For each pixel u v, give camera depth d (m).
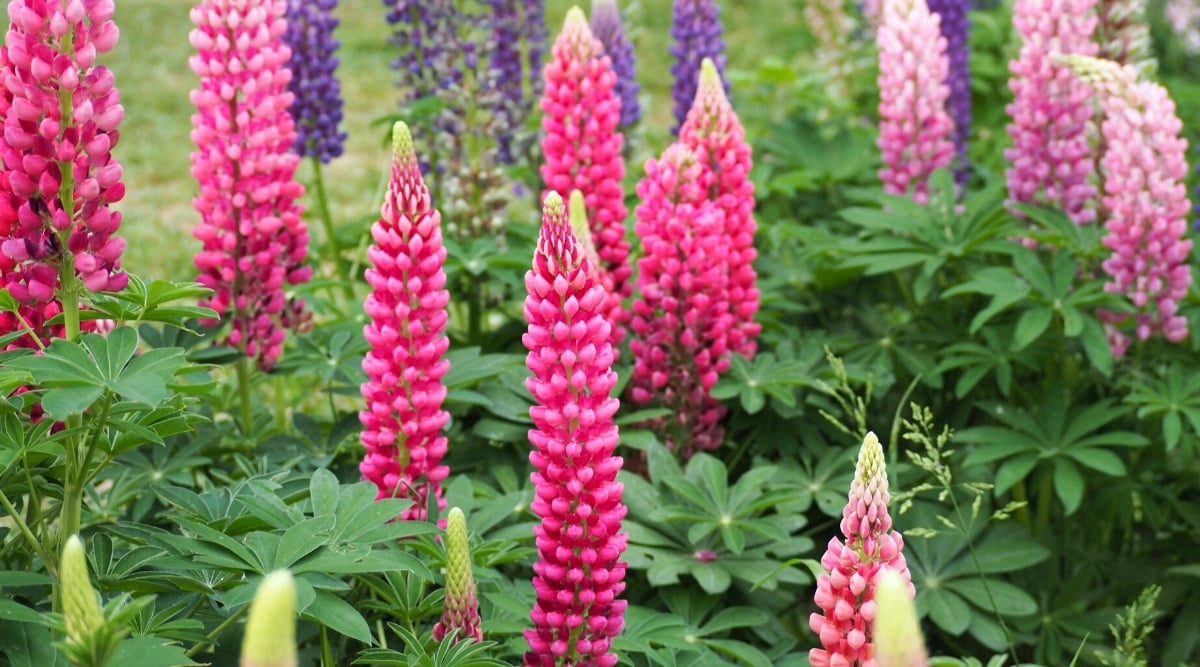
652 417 4.27
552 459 2.97
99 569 2.83
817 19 8.85
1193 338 4.67
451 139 5.62
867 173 6.64
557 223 2.84
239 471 4.12
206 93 3.96
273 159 4.02
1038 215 4.87
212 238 4.11
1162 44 9.98
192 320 4.17
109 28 2.82
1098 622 4.43
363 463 3.48
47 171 2.75
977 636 4.05
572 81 4.47
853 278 5.54
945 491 3.73
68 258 2.82
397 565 2.68
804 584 4.14
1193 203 6.15
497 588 3.43
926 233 5.03
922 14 5.22
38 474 3.07
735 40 13.79
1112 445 4.75
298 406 6.19
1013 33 7.74
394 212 3.26
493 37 6.14
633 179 6.42
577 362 2.91
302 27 5.46
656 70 12.67
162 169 10.27
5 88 2.84
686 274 4.22
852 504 2.51
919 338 5.08
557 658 3.06
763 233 6.09
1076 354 4.85
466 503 3.75
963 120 6.67
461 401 4.43
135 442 2.92
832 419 4.14
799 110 8.26
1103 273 4.95
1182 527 4.95
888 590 1.65
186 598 2.99
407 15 5.87
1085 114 4.97
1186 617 4.44
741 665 3.88
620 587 3.07
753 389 4.38
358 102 11.78
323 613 2.59
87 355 2.60
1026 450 4.52
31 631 2.53
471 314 5.21
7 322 3.06
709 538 4.08
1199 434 4.29
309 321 4.49
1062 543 4.79
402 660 2.86
